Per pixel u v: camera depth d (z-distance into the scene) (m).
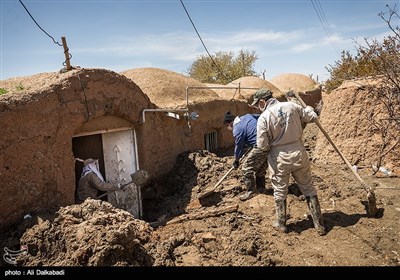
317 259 3.98
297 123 4.49
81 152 5.89
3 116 4.10
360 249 4.16
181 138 7.61
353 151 7.36
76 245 3.56
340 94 7.75
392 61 5.57
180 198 6.19
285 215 4.66
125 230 3.56
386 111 6.90
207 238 4.45
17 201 4.20
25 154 4.30
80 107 5.12
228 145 9.82
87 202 4.21
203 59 24.33
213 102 9.05
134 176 5.66
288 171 4.52
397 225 4.63
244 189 6.14
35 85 5.11
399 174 6.59
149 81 8.44
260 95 4.79
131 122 6.23
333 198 5.67
